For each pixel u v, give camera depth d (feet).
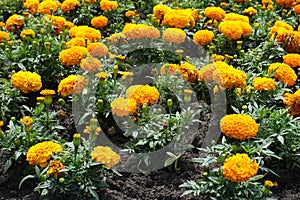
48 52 8.96
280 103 8.66
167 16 9.30
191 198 7.69
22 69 8.88
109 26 10.12
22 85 8.29
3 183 7.89
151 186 7.88
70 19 10.16
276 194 7.82
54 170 7.45
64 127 8.45
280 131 7.95
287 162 8.05
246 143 7.84
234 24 9.22
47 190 7.54
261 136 7.96
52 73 8.99
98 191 7.72
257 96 8.52
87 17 10.10
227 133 7.66
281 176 7.98
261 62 9.12
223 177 7.53
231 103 8.53
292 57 8.96
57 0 10.46
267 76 8.75
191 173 7.98
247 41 9.60
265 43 9.30
